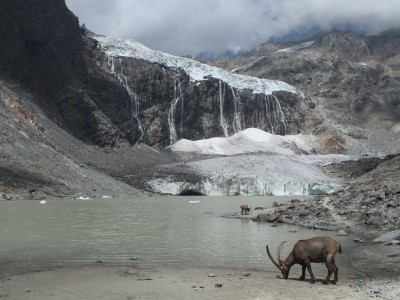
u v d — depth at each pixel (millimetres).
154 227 33344
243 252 22141
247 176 116688
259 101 189750
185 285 14836
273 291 13828
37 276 16438
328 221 32719
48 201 62219
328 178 126312
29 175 72375
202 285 14828
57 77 126062
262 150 165125
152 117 158125
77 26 142250
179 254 21578
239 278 16047
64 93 126500
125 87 154875
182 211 50594
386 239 23688
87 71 140625
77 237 27391
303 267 15766
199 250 22719
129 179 110250
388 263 18281
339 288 14180
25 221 36125
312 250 15258
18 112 95250
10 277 16234
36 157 79938
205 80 178500
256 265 18984
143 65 165375
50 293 13742
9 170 70688
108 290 14125
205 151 159000
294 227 32656
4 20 115562
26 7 123875
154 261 19797
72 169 85812
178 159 144625
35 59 120875
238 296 13195
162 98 164250
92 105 132750
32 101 112500
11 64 113938
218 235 28469
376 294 13227
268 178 116938
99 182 88500
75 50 138375
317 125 199000
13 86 109500
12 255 21062
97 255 21219
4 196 62500
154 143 155000
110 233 29531
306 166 132875
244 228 32469
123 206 56906
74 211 46531
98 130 130375
